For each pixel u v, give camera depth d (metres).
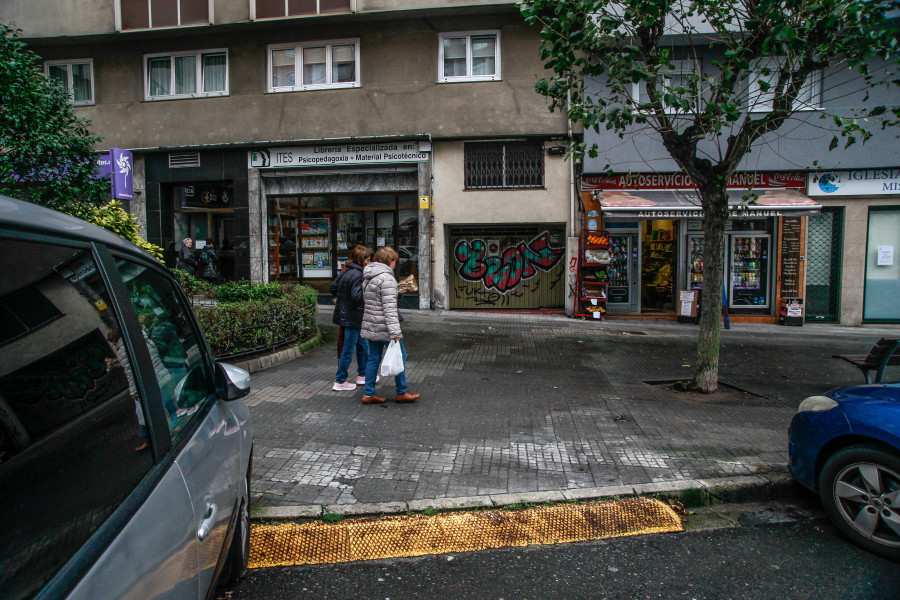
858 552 3.59
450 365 8.48
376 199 14.65
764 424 5.95
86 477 1.38
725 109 6.11
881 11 6.03
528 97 13.76
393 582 3.26
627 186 13.74
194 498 1.91
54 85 7.41
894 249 13.96
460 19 13.81
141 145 14.95
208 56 14.88
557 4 6.54
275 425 5.63
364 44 14.14
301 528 3.72
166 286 2.49
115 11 14.33
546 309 14.76
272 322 8.37
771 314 14.40
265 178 14.84
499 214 13.99
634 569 3.40
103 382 1.58
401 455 4.95
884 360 6.55
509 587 3.22
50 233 1.48
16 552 1.08
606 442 5.34
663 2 5.99
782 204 12.80
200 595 1.86
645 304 15.03
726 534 3.84
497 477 4.51
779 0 5.88
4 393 1.20
